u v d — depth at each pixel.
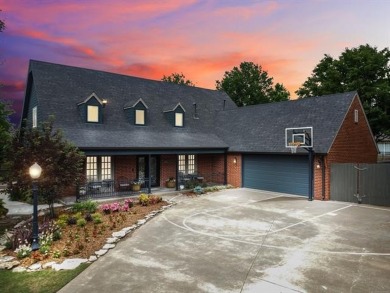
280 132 19.67
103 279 6.60
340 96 18.73
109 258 7.86
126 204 13.72
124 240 9.38
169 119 21.97
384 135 30.80
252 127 22.05
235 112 25.06
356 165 15.54
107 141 16.50
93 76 21.14
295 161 18.14
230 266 7.25
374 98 28.80
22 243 8.73
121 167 18.86
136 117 19.97
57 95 18.00
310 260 7.60
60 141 12.33
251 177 20.81
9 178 11.45
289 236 9.68
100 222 11.12
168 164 21.11
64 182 11.91
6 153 11.71
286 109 21.31
